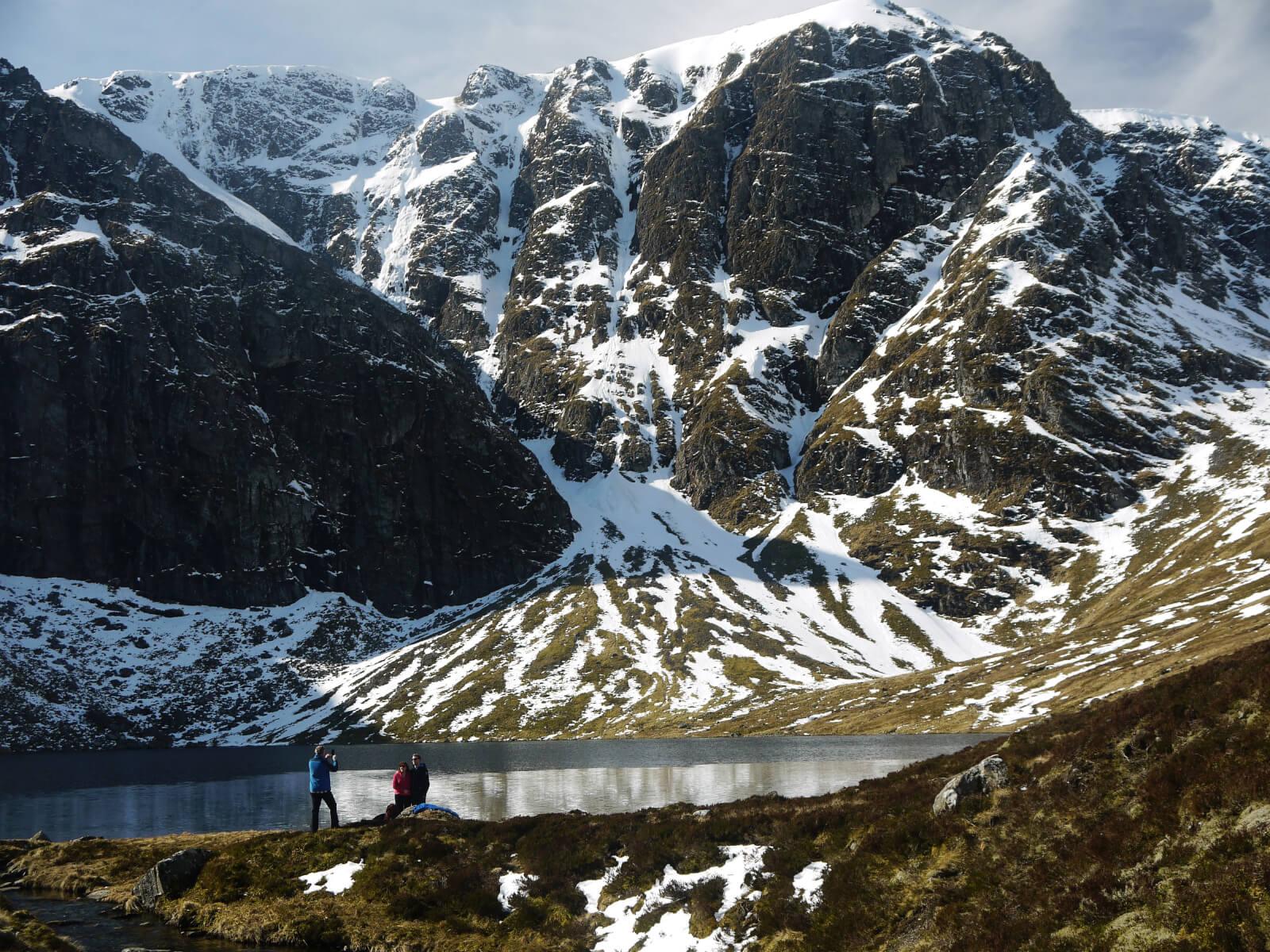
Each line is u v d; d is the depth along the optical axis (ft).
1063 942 90.58
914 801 133.80
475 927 135.03
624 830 152.35
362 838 168.55
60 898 171.63
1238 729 106.01
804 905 117.08
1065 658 612.70
